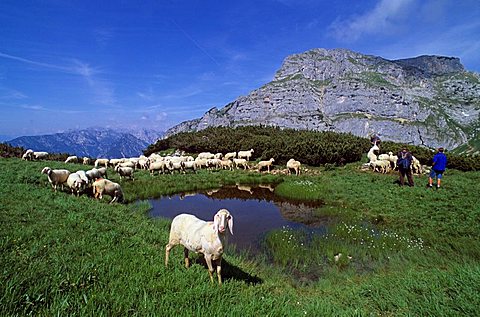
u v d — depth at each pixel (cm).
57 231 529
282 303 400
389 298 428
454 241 668
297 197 1259
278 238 752
